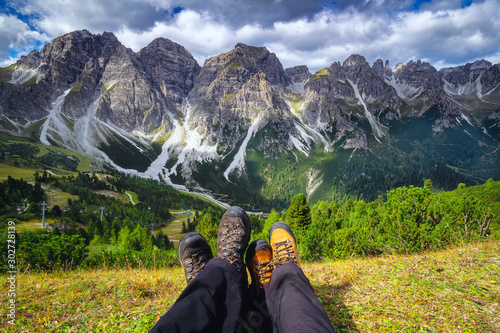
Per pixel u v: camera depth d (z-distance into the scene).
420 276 4.13
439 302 3.15
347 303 3.32
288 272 1.69
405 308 3.04
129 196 176.50
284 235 2.87
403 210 10.04
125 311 3.56
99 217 115.25
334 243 15.84
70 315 3.50
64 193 142.38
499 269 4.18
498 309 2.93
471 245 6.90
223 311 1.52
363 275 4.55
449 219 9.04
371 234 10.99
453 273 4.15
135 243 53.91
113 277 5.91
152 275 5.97
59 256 8.40
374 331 2.61
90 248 11.38
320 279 4.63
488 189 38.03
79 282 5.18
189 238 2.85
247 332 1.55
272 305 1.60
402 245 9.05
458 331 2.53
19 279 5.68
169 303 3.77
